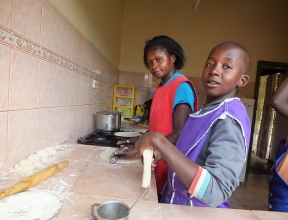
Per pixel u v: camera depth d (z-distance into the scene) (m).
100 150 1.15
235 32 3.62
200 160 0.62
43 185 0.69
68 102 1.32
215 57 0.64
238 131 0.54
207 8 3.59
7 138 0.77
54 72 1.11
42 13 0.95
